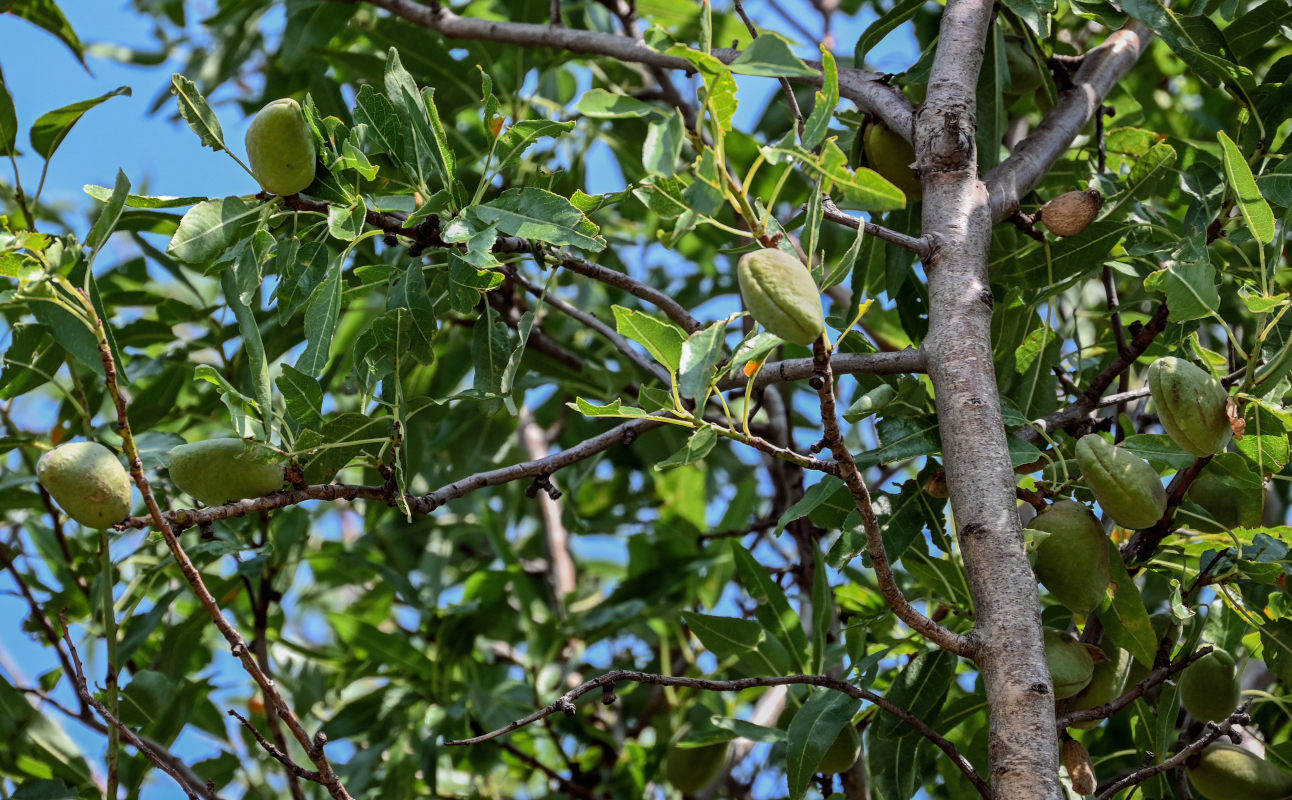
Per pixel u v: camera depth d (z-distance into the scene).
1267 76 1.88
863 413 1.77
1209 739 1.75
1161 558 1.84
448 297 1.84
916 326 1.90
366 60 2.15
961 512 1.69
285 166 1.75
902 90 1.89
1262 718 2.00
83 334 1.79
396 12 2.07
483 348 1.82
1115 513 1.74
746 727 1.91
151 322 2.06
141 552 2.12
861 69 1.91
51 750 1.98
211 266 1.80
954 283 1.74
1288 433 1.78
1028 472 1.79
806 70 1.63
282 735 2.01
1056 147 1.87
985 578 1.67
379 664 2.15
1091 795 1.74
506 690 2.15
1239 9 1.95
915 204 1.91
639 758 2.15
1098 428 1.88
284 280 1.79
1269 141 1.87
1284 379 1.77
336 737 2.12
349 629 2.13
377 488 1.75
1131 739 2.02
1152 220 1.88
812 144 1.64
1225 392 1.73
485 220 1.76
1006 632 1.66
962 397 1.71
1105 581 1.74
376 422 1.75
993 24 1.90
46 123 1.87
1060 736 1.76
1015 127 2.15
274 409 1.74
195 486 1.73
